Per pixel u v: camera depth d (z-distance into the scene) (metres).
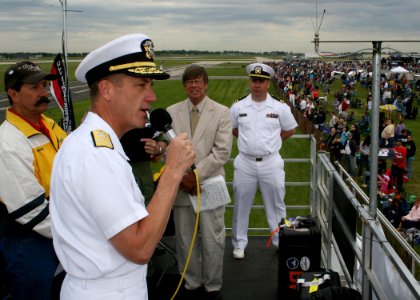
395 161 13.26
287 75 60.34
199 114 3.91
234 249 4.87
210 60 163.75
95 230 1.69
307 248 3.81
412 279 1.87
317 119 22.34
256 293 4.10
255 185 4.83
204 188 3.84
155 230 1.68
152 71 1.76
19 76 2.91
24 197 2.75
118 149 1.76
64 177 1.69
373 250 2.67
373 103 2.64
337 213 3.72
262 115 4.75
